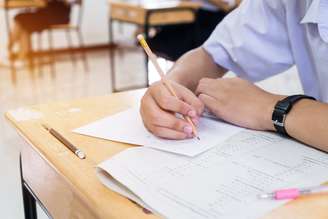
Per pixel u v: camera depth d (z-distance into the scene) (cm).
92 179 54
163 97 69
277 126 65
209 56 95
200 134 67
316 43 77
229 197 47
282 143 62
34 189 77
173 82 77
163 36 310
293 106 65
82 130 72
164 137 65
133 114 78
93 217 54
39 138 69
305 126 61
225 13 301
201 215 44
